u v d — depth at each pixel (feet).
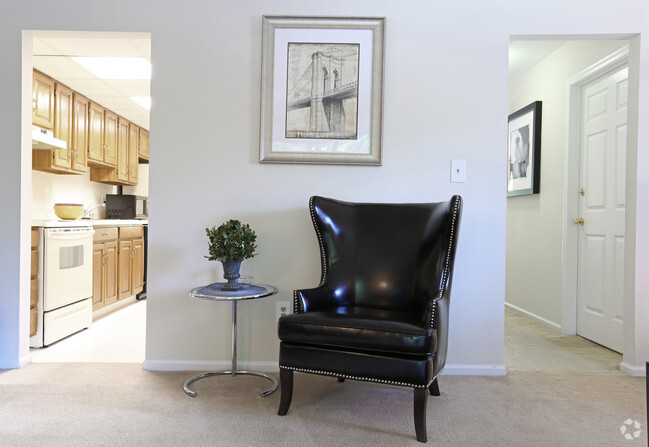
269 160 7.73
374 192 7.81
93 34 7.76
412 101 7.77
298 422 5.74
